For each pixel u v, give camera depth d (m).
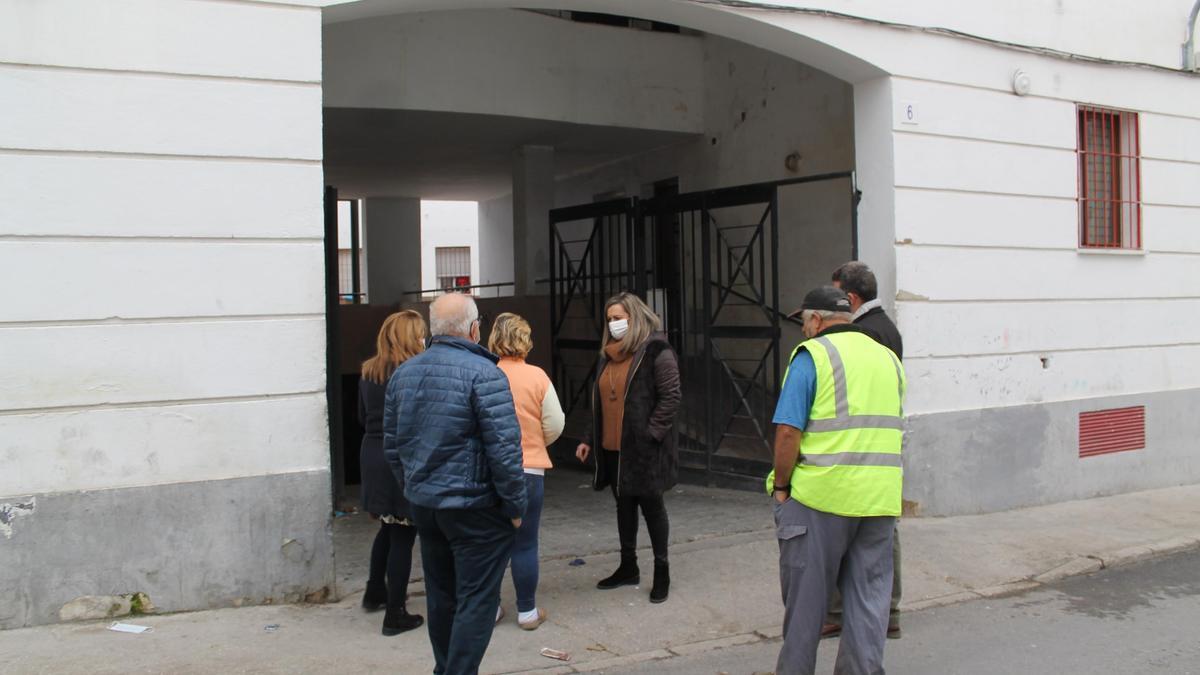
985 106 8.12
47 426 5.00
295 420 5.49
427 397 4.00
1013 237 8.30
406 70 9.17
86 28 5.09
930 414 7.80
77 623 5.05
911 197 7.70
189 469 5.27
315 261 5.55
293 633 5.04
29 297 4.96
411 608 5.49
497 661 4.80
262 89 5.44
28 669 4.47
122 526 5.12
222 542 5.33
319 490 5.53
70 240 5.05
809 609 4.09
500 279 16.64
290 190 5.49
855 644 4.13
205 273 5.30
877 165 7.73
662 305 9.45
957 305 7.96
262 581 5.42
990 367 8.16
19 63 4.96
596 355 10.30
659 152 12.10
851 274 5.07
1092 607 5.85
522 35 9.80
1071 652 5.02
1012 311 8.30
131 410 5.15
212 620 5.18
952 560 6.71
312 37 5.56
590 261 10.38
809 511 4.11
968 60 8.02
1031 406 8.41
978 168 8.08
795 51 7.50
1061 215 8.62
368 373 5.19
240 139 5.39
